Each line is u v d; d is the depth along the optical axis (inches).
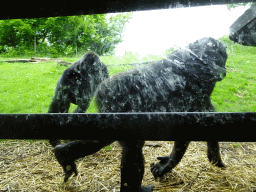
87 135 38.1
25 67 175.9
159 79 69.1
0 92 148.1
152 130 37.0
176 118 36.3
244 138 35.4
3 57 184.4
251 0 34.9
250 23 42.9
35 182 96.3
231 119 35.0
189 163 108.0
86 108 87.5
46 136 38.2
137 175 66.0
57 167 109.3
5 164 113.5
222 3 35.2
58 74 157.3
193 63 72.7
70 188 91.0
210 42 74.9
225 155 115.7
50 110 94.7
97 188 90.2
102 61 83.0
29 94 143.8
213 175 96.7
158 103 67.4
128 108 66.3
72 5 33.5
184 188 87.3
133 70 71.6
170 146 132.3
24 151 128.3
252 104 113.3
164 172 89.9
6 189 91.4
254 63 152.0
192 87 70.7
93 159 116.6
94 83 84.7
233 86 135.9
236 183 90.1
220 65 76.3
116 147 131.3
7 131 38.5
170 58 72.5
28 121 38.0
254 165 105.7
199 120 35.8
